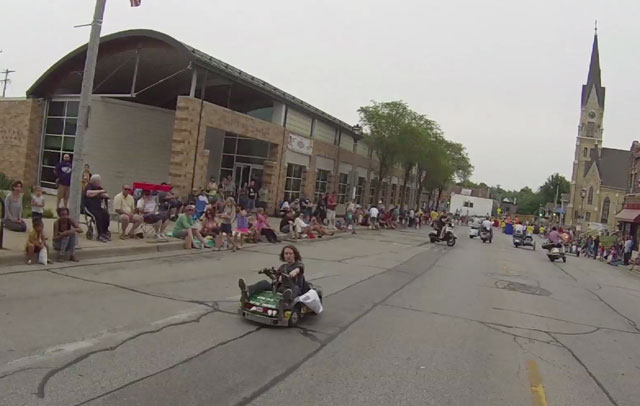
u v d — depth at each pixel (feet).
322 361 19.84
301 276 26.14
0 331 19.39
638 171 150.92
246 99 98.43
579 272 70.59
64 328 20.62
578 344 26.53
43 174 88.79
